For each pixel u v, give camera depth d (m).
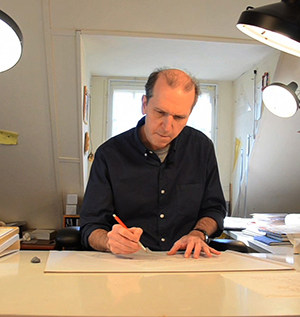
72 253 1.06
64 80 2.00
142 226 1.36
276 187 2.55
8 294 0.62
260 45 2.02
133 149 1.38
